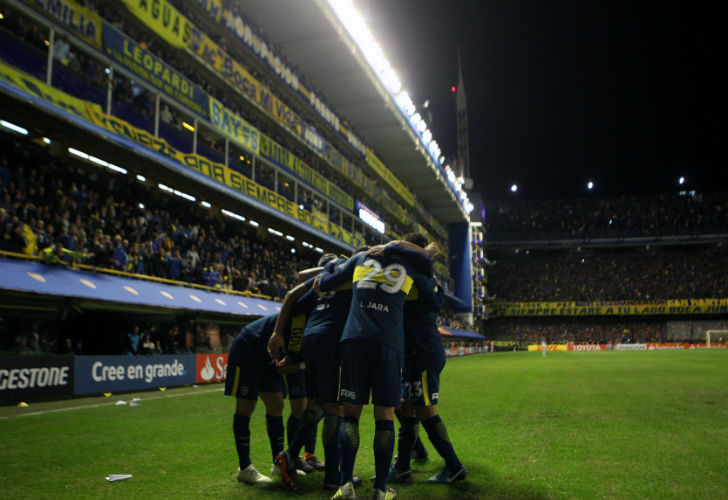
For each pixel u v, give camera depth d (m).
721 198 67.94
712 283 62.22
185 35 17.59
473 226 63.12
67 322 13.96
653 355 31.09
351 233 30.89
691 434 5.78
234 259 20.78
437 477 4.08
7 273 10.31
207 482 4.03
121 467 4.51
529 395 10.09
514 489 3.77
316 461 4.61
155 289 14.30
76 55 12.92
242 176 19.83
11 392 9.45
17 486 3.92
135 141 14.54
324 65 31.05
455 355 42.81
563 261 70.81
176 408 8.95
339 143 32.31
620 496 3.57
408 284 3.80
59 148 14.63
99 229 13.75
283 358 4.29
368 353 3.57
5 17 11.03
